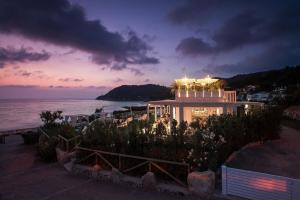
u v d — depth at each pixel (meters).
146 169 9.70
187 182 8.45
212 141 9.49
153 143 10.21
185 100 17.42
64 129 15.73
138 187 9.08
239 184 7.74
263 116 15.81
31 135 21.61
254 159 11.41
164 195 8.32
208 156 8.92
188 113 17.53
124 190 8.96
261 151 12.98
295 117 31.64
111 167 10.54
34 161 14.33
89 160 11.55
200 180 7.93
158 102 16.80
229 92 19.17
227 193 7.91
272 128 16.53
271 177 7.29
